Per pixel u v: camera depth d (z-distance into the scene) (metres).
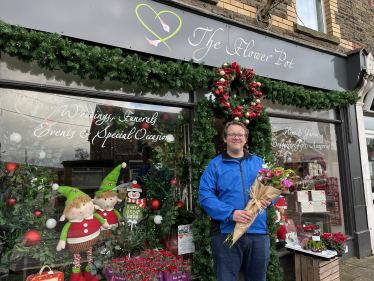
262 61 3.79
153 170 3.09
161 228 3.07
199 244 2.90
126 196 2.93
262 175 1.97
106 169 2.84
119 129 2.92
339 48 4.87
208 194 2.05
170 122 3.18
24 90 2.50
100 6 2.71
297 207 4.08
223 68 3.19
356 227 4.36
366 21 5.48
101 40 2.69
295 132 4.22
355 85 4.66
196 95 3.27
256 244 2.02
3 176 2.40
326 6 4.97
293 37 4.32
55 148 2.62
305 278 3.13
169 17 3.09
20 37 2.21
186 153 3.17
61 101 2.66
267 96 3.67
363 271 3.74
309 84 4.25
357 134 4.73
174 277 2.68
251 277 2.09
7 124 2.42
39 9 2.43
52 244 2.55
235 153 2.15
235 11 3.75
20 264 2.43
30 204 2.50
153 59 2.81
